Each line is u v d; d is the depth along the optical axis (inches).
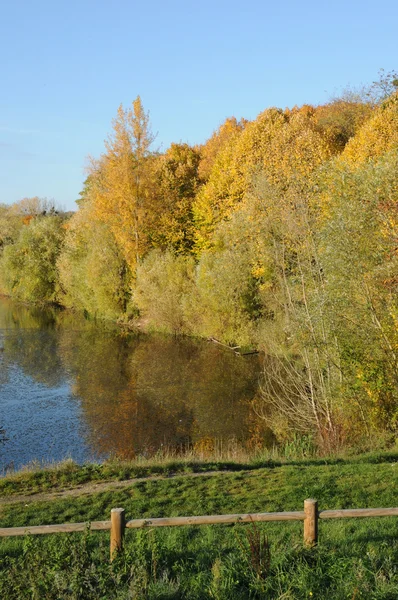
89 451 810.8
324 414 792.3
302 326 765.9
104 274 2053.4
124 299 2075.5
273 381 1145.4
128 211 1936.5
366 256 711.7
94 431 899.4
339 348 741.9
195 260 1943.9
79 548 300.2
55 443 845.2
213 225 1823.3
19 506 489.4
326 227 740.7
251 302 1519.4
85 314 2324.1
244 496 472.4
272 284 1373.0
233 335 1530.5
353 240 709.9
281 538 338.6
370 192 713.6
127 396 1094.4
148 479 555.5
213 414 976.3
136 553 310.0
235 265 1492.4
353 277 710.5
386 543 320.8
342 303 712.4
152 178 1980.8
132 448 820.6
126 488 523.5
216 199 1834.4
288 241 902.4
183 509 450.3
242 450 768.9
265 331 1294.3
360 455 620.4
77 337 1739.7
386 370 721.6
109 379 1222.9
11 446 831.1
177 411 999.0
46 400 1071.6
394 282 687.1
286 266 991.0
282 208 907.4
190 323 1702.8
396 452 621.0
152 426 920.9
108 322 2084.2
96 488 541.6
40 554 300.5
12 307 2586.1
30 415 981.2
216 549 331.6
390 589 262.8
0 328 1929.1
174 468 601.9
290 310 871.7
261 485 503.8
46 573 281.6
